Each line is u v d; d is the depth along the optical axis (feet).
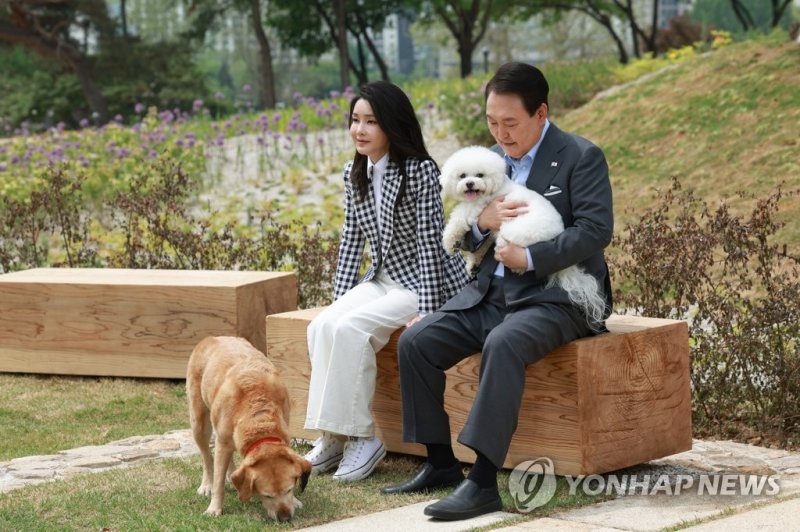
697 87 49.57
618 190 42.47
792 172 38.06
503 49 174.29
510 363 13.42
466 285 15.47
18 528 13.07
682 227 20.71
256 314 22.39
